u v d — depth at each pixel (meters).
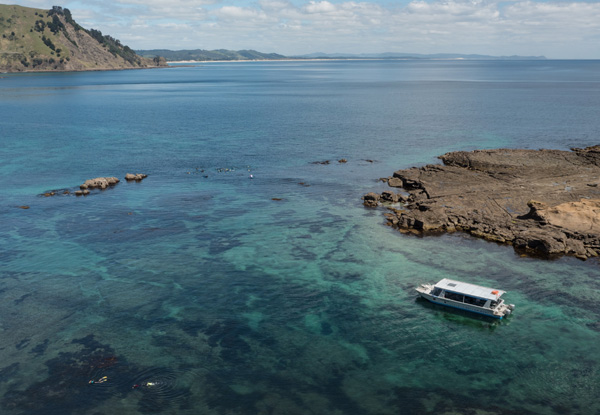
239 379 40.88
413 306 52.88
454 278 58.78
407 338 46.94
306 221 78.00
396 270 60.97
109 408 37.34
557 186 88.12
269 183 100.00
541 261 63.00
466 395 39.06
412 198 86.50
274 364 42.84
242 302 53.34
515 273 59.81
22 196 91.06
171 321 49.50
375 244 68.88
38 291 55.41
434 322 49.78
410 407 37.75
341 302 53.44
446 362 43.31
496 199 82.75
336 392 39.41
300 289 56.22
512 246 67.56
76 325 48.66
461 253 65.69
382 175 105.38
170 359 43.34
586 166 100.31
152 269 61.16
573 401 38.28
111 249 67.12
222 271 60.66
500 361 43.41
